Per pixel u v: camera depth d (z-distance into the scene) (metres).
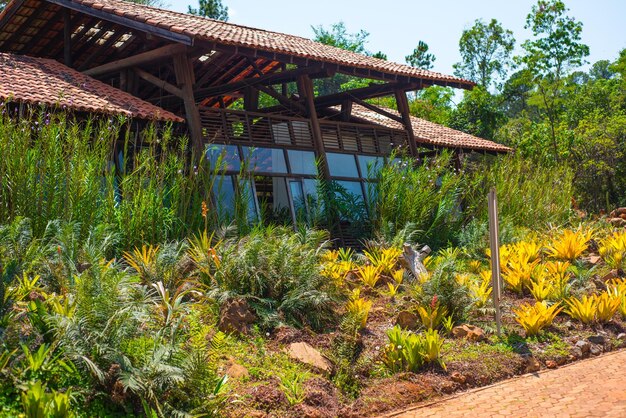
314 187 19.27
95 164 12.71
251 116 18.20
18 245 9.63
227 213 15.02
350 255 15.68
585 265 15.53
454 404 8.44
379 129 21.83
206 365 7.37
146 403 6.76
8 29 20.55
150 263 10.87
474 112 47.66
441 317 10.89
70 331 7.18
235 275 10.55
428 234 18.52
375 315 11.25
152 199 13.12
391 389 8.70
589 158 35.31
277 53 17.58
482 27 60.03
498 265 10.80
